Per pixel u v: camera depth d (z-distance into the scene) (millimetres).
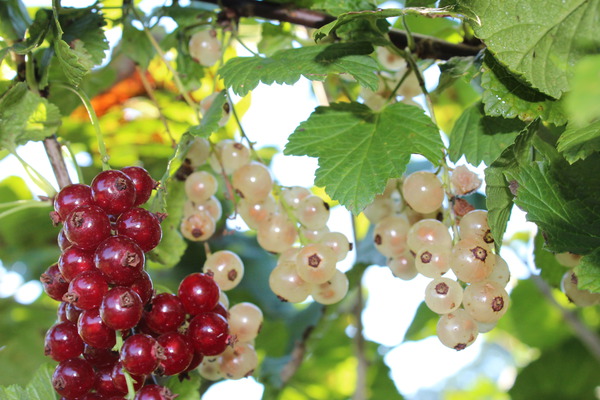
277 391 438
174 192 366
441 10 301
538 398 502
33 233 464
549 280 375
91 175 465
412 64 335
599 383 494
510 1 306
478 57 335
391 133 320
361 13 300
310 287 333
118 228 295
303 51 327
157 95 453
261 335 462
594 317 518
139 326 307
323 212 339
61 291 303
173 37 390
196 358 316
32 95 344
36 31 345
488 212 305
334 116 326
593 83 199
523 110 313
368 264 413
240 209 345
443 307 313
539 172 312
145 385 303
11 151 344
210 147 357
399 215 350
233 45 422
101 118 453
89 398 301
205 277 315
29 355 437
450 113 475
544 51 309
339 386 518
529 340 543
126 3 367
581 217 308
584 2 304
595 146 302
